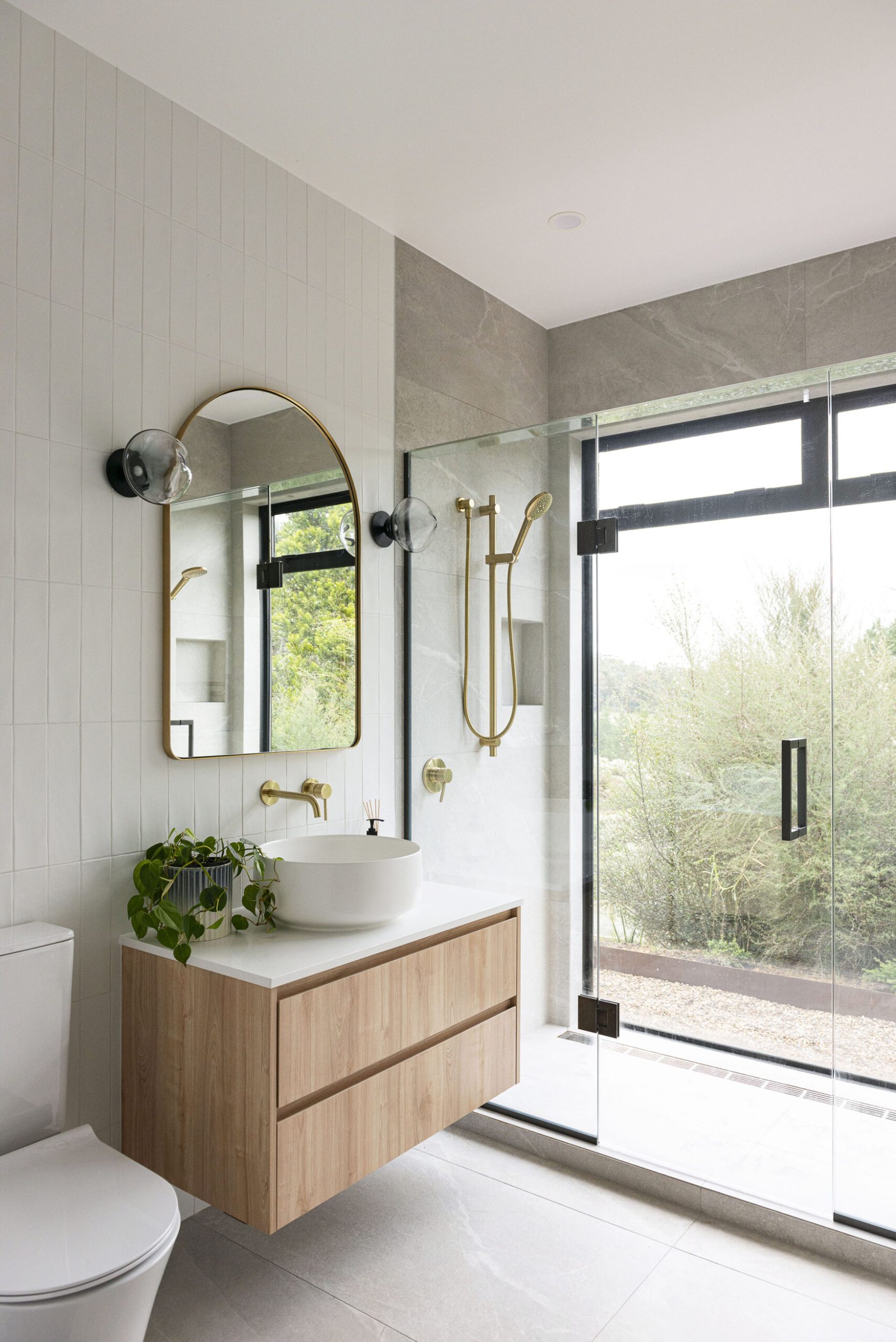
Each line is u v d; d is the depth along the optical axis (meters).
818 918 2.23
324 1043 1.88
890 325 2.92
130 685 2.11
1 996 1.73
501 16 1.94
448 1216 2.31
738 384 2.30
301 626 2.54
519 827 2.70
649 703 2.48
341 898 2.04
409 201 2.71
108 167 2.07
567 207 2.75
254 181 2.44
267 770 2.45
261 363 2.45
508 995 2.48
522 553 2.70
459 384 3.18
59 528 1.97
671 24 1.97
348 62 2.09
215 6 1.90
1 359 1.86
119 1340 1.44
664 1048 2.46
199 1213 2.30
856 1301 1.99
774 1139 2.30
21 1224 1.50
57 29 1.97
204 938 2.01
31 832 1.91
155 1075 1.98
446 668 2.85
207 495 2.28
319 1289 2.00
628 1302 1.98
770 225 2.86
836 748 2.17
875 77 2.15
